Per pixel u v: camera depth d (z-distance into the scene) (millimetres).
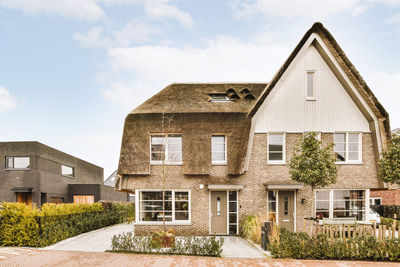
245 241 14383
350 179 16219
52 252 11422
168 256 10992
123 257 10727
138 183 16156
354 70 15859
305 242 11133
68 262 9969
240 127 16469
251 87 19250
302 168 12734
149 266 9656
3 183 26000
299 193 16047
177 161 16391
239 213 16000
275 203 16109
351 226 15258
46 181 27438
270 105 16344
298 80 16438
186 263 10070
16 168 26266
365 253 10922
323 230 11773
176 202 16281
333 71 16469
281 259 10852
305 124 16344
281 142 16406
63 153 31500
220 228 16109
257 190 16078
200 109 16891
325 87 16516
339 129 16391
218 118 16531
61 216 14781
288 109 16344
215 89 18891
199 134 16344
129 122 16562
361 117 16531
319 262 10508
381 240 11180
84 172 37594
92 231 18375
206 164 16062
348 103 16547
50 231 13062
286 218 15953
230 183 16109
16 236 12500
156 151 16516
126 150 16234
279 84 16250
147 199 16328
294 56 15984
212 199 16281
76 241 14141
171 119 16297
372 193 29938
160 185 16156
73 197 32000
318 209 16188
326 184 12664
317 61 16516
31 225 12570
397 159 14047
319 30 15648
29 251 11516
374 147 16344
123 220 25984
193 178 16234
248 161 15938
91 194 31844
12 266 9398
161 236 12188
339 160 16391
